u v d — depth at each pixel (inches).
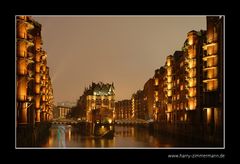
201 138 2770.7
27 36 2261.3
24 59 2139.5
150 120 6451.8
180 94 3988.7
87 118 6053.2
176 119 4175.7
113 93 6348.4
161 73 5600.4
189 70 3373.5
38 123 3154.5
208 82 2719.0
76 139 4069.9
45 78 4419.3
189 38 3398.1
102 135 4382.4
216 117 2512.3
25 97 2155.5
